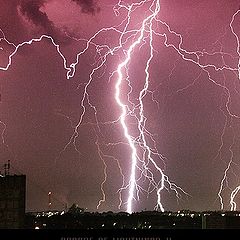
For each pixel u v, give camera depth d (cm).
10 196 3259
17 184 3275
